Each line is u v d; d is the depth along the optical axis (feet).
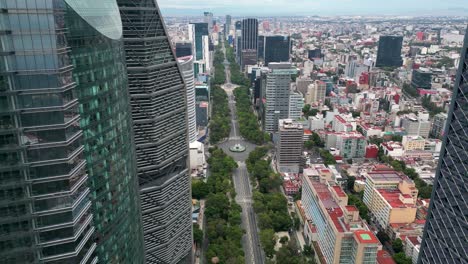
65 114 390.42
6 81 357.00
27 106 370.73
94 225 499.10
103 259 522.47
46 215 400.06
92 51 460.96
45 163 387.55
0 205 381.81
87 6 454.81
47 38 364.99
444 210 541.34
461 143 501.56
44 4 357.61
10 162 375.66
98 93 480.23
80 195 426.51
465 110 490.90
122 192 555.28
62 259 418.72
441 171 543.80
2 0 342.64
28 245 402.31
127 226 577.02
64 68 383.86
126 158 562.25
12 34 352.08
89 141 475.72
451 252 527.81
